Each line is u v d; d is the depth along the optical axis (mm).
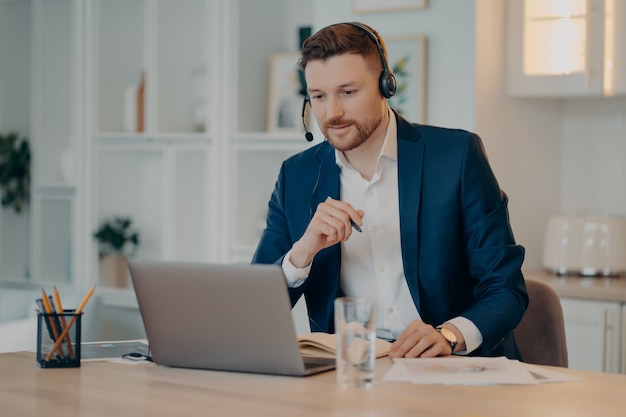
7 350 3510
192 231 5344
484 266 2281
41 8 5891
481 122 3920
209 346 1896
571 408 1558
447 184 2316
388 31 4090
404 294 2359
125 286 5621
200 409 1562
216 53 5039
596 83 3932
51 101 5965
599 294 3645
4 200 6188
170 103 5449
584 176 4426
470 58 3875
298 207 2441
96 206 5609
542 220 4391
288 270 2225
